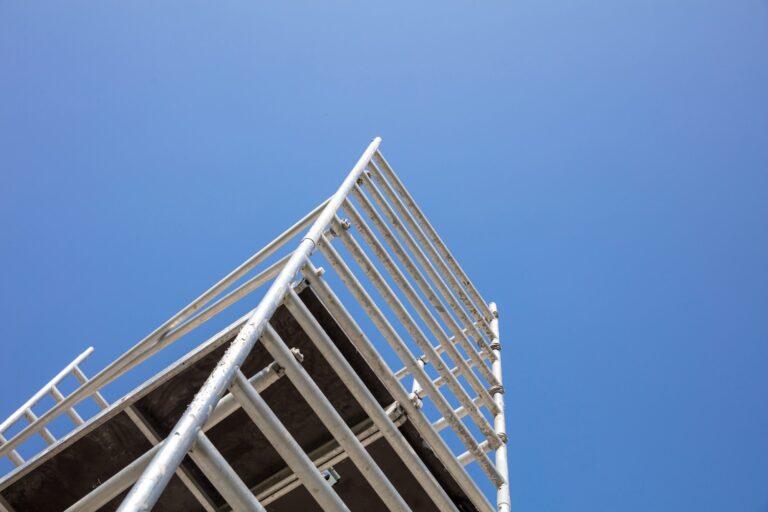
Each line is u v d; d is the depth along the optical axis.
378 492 3.14
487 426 5.00
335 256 4.17
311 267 3.76
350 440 3.11
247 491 2.46
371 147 6.10
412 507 4.30
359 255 4.56
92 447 4.05
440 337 5.46
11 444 5.84
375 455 4.18
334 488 4.31
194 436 2.37
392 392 3.76
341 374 3.49
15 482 4.15
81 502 3.09
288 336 3.93
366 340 3.74
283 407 3.96
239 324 3.60
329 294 3.75
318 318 3.91
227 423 3.93
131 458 4.07
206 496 3.74
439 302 5.84
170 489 4.06
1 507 4.17
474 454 4.46
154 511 4.12
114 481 3.08
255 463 4.01
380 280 4.62
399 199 6.30
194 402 2.46
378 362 3.73
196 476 3.75
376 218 5.48
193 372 3.79
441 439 3.87
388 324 4.29
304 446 4.00
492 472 4.54
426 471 3.64
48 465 4.11
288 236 5.44
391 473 4.23
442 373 4.77
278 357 3.07
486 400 5.64
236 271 5.56
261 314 3.07
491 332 7.17
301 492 4.35
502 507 4.41
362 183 5.76
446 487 4.18
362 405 3.53
